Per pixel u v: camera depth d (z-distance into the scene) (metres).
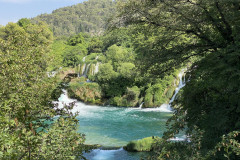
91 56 65.88
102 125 25.25
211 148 8.40
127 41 51.34
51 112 7.49
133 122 26.38
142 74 13.98
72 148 4.52
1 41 8.45
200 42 12.92
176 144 7.54
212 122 9.56
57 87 8.75
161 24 12.16
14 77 7.18
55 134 4.52
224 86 9.84
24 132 3.37
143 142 16.47
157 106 34.00
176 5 10.88
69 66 62.41
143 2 11.12
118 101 37.56
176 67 13.46
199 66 11.05
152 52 13.41
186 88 10.91
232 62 9.29
